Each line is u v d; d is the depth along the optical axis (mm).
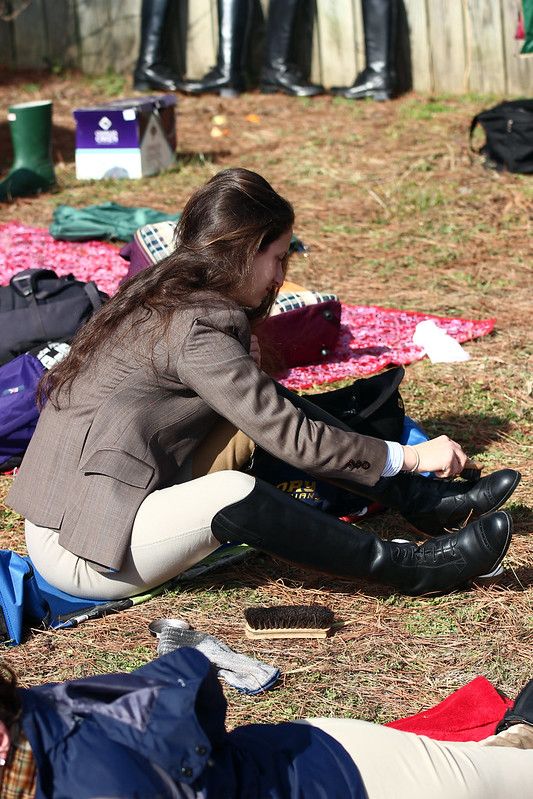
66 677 9922
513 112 26234
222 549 11812
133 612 10875
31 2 39375
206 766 6074
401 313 19109
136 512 9922
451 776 6910
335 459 10039
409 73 35688
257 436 9766
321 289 20594
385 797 6688
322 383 16234
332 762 6680
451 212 24391
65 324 14664
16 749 5875
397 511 11906
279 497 10008
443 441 10594
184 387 9906
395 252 22375
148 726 5859
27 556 11984
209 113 35188
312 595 11133
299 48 37031
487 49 34156
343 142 30562
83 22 39500
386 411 12391
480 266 21391
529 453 13953
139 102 28531
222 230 9680
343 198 25922
